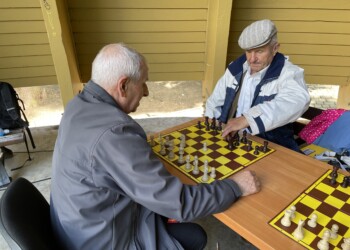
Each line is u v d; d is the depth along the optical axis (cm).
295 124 227
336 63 306
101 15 279
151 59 310
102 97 96
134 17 283
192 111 416
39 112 398
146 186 87
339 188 113
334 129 196
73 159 88
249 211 100
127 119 93
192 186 97
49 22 237
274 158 137
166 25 290
